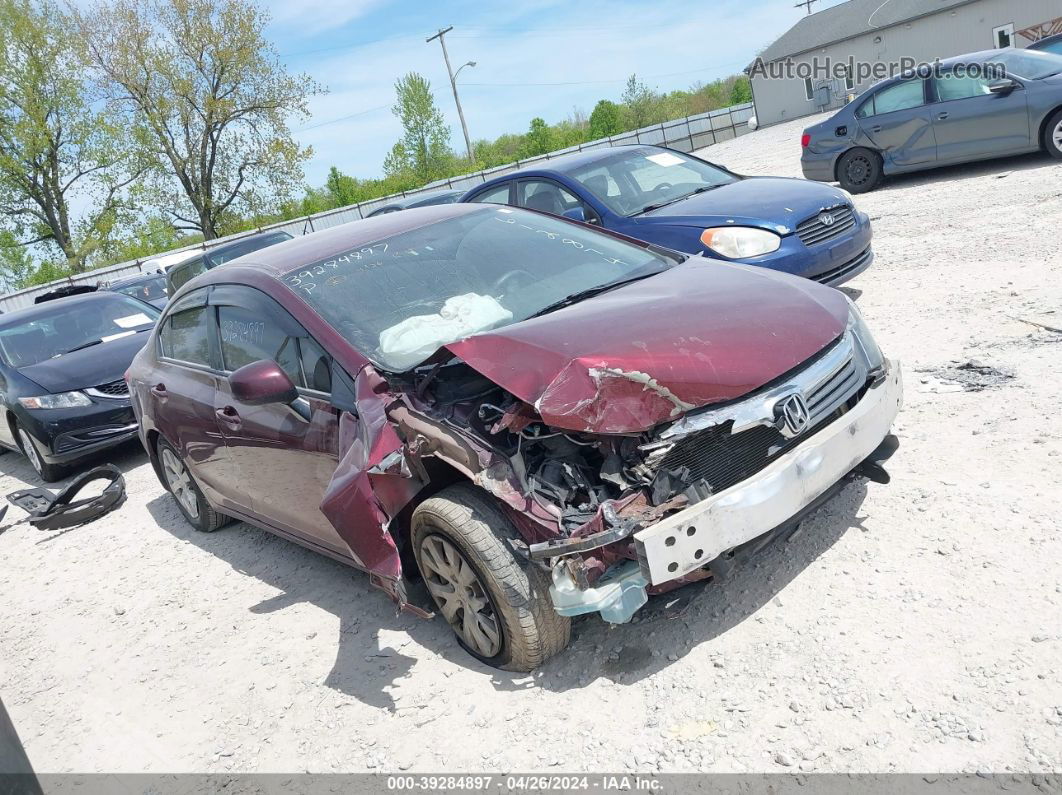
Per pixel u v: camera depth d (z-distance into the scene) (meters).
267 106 43.72
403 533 3.57
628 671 3.15
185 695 3.83
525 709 3.10
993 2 35.94
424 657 3.59
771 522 2.92
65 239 44.88
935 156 11.50
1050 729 2.41
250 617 4.38
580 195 7.27
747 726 2.73
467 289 3.92
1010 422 4.19
